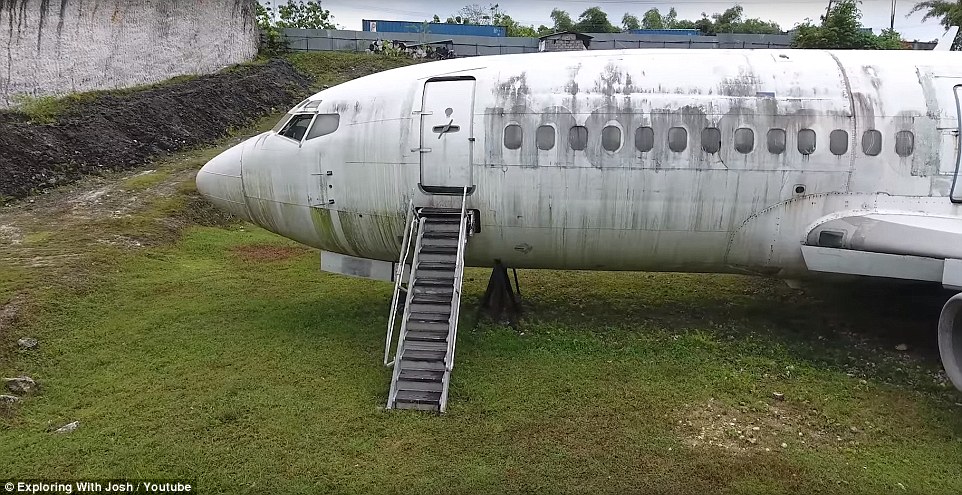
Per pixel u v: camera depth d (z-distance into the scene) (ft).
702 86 33.37
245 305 41.47
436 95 34.17
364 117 34.71
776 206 33.22
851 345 35.47
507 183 33.40
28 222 56.90
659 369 31.96
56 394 29.66
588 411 27.68
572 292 45.01
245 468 23.82
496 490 22.48
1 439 25.88
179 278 47.19
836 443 25.70
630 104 32.99
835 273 33.12
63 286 41.65
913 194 32.65
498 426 26.50
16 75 74.54
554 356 33.42
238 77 115.75
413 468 23.73
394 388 28.66
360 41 170.81
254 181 37.19
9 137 68.08
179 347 34.60
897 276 30.58
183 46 107.76
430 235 33.45
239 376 31.12
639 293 44.78
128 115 84.53
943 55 35.58
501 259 37.19
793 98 32.86
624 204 33.40
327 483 22.93
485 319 38.70
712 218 33.60
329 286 45.98
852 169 32.53
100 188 67.92
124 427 26.58
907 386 30.71
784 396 29.40
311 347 34.60
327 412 27.71
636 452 24.71
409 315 31.07
